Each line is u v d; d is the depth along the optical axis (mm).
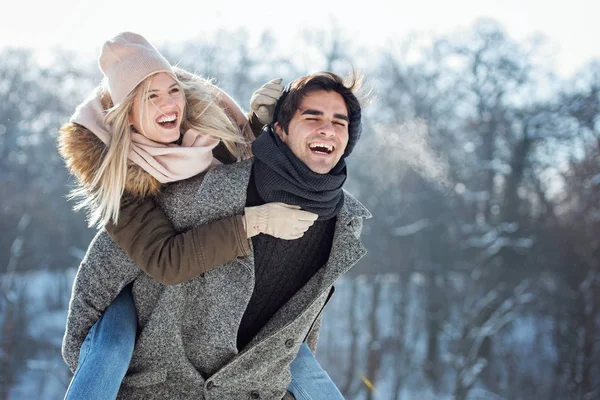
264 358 2729
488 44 34438
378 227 30859
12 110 36500
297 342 2766
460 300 30422
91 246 2654
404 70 34500
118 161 2523
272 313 2785
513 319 29562
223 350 2646
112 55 2617
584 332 26516
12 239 32812
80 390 2453
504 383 28516
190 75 2836
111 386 2498
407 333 30953
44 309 32125
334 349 30078
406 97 33375
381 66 34969
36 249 33531
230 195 2594
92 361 2506
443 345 30984
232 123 2875
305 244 2732
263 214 2539
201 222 2586
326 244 2783
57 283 33531
